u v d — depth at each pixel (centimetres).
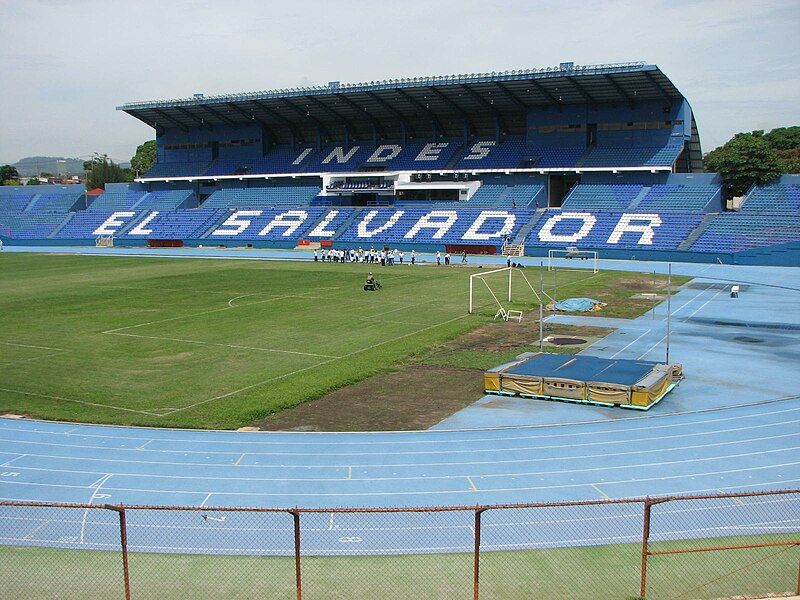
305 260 9056
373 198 11794
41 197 13925
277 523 1861
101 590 1544
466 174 11019
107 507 1426
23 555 1703
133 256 9850
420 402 2894
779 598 1458
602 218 9469
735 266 8025
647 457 2281
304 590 1542
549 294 5838
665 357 3641
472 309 5097
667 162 9744
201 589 1548
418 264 8462
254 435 2498
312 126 12706
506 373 3019
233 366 3450
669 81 9162
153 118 12725
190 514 1909
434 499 1983
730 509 1914
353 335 4178
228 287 6312
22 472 2188
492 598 1505
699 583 1548
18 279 6994
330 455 2312
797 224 8356
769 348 3856
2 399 2922
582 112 10456
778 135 15138
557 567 1633
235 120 12719
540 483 2086
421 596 1519
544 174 10569
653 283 6481
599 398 2841
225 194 12606
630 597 1501
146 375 3288
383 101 11012
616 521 1855
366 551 1716
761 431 2523
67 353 3734
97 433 2525
